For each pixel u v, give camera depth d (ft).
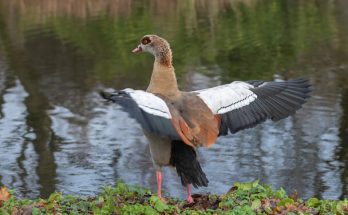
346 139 57.26
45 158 54.19
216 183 48.96
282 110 29.17
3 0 122.21
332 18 109.70
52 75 78.33
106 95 26.76
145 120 26.25
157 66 30.25
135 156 55.01
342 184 49.01
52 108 66.85
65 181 49.73
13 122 62.85
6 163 53.31
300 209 30.58
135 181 49.83
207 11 116.67
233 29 102.68
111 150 56.34
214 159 53.67
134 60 85.40
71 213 30.07
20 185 48.85
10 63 84.12
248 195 32.35
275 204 31.58
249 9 117.39
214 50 90.22
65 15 110.52
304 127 60.44
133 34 98.53
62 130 60.85
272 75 78.02
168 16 111.96
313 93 69.77
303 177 50.34
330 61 83.82
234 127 28.86
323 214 30.35
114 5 118.73
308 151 55.16
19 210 30.83
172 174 51.24
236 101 29.14
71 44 92.63
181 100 28.76
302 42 94.17
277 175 50.60
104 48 90.89
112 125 62.13
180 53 88.63
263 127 60.95
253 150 55.57
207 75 77.66
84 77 77.51
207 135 28.19
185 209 30.66
